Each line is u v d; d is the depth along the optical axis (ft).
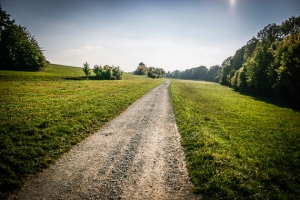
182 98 108.88
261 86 147.23
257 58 150.10
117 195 19.83
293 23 203.72
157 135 39.96
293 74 97.30
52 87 112.47
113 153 30.32
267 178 24.47
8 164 23.66
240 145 36.99
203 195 20.31
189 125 46.80
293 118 66.69
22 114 46.29
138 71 549.95
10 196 18.94
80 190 20.44
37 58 236.22
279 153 33.99
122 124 47.60
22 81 132.57
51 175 23.18
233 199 19.60
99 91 106.32
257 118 64.23
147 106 74.59
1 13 216.74
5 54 212.02
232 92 188.24
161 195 20.11
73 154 29.32
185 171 25.35
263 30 236.22
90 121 45.57
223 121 57.77
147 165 26.68
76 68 377.09
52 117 44.98
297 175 26.68
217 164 26.68
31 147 28.48
